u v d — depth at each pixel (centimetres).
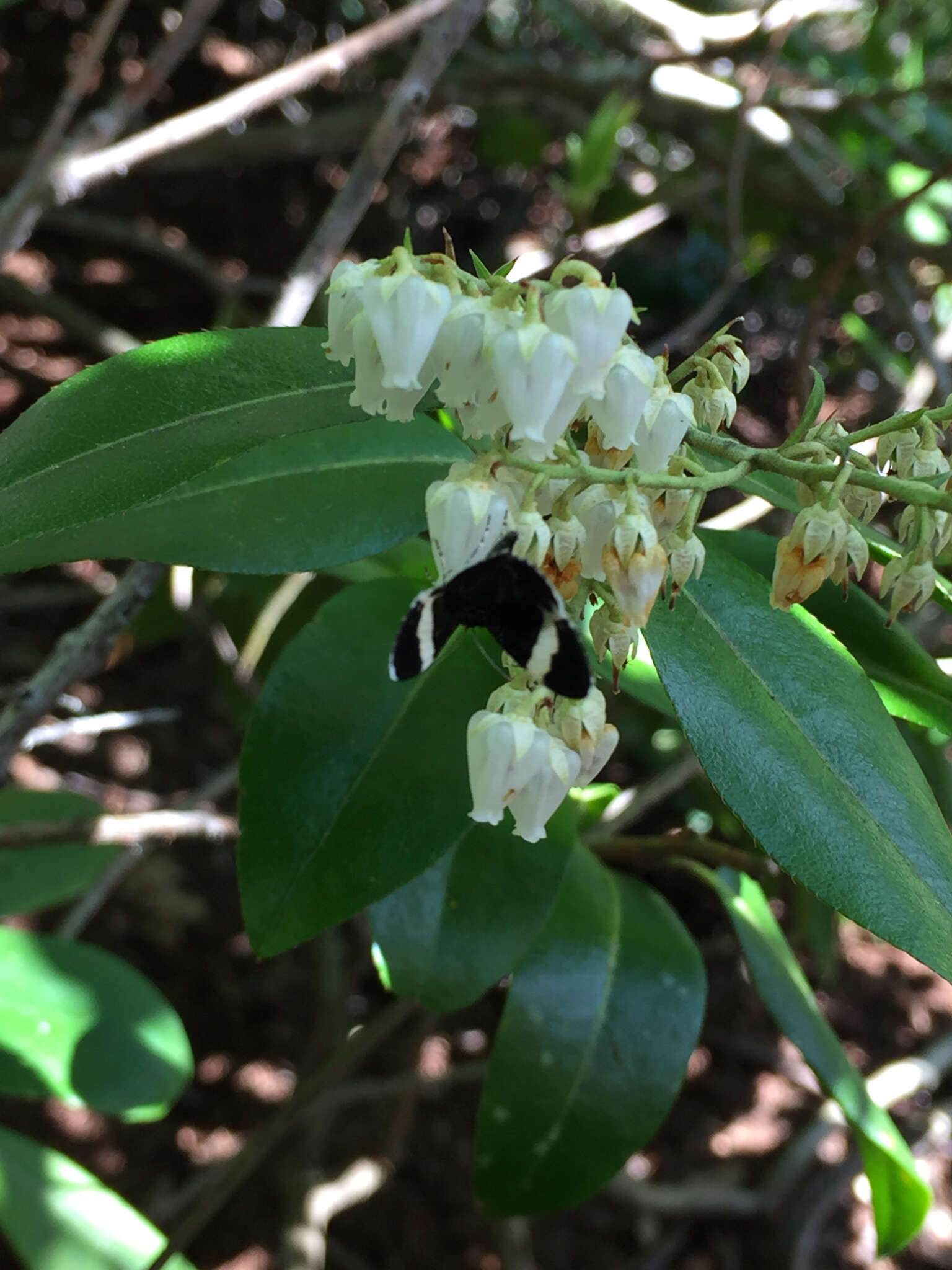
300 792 15
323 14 63
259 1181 37
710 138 41
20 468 12
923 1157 42
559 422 11
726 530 18
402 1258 38
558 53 56
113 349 42
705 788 27
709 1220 40
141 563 17
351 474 15
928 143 42
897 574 13
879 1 42
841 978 48
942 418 13
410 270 11
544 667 10
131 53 63
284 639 24
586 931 18
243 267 64
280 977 44
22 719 17
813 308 24
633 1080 18
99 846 23
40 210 21
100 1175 36
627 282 65
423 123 60
